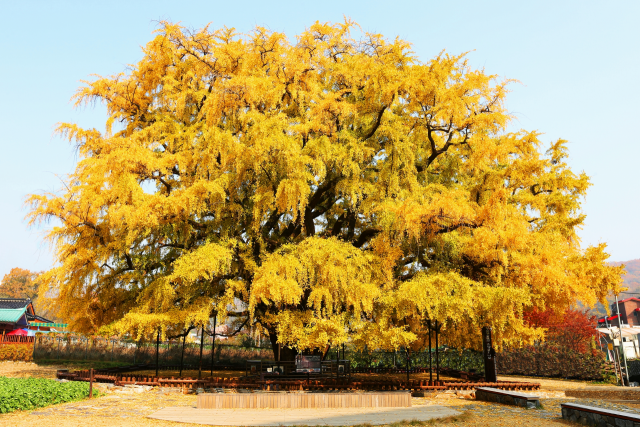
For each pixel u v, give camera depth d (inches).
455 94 734.5
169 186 762.8
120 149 678.5
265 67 829.8
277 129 679.1
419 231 656.4
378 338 637.3
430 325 732.7
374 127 775.1
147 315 646.5
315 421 422.6
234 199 740.0
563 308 682.8
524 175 733.9
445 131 768.3
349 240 836.6
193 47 813.9
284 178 702.5
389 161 748.6
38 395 494.3
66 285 727.7
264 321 719.7
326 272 637.3
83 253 705.0
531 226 799.1
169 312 673.0
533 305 711.7
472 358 1134.4
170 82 819.4
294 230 834.2
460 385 675.4
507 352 1112.2
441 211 619.2
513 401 558.9
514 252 653.9
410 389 663.8
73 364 1216.2
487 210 636.1
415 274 728.3
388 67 734.5
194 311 662.5
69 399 538.6
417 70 767.7
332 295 660.1
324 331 628.1
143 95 866.8
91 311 789.9
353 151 710.5
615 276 691.4
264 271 635.5
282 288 613.9
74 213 681.6
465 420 445.7
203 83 829.8
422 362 1184.8
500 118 727.7
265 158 666.2
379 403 528.1
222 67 796.0
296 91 780.6
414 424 415.2
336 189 742.5
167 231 759.7
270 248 808.9
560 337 1088.8
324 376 772.0
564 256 713.6
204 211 742.5
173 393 651.5
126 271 817.5
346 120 768.9
